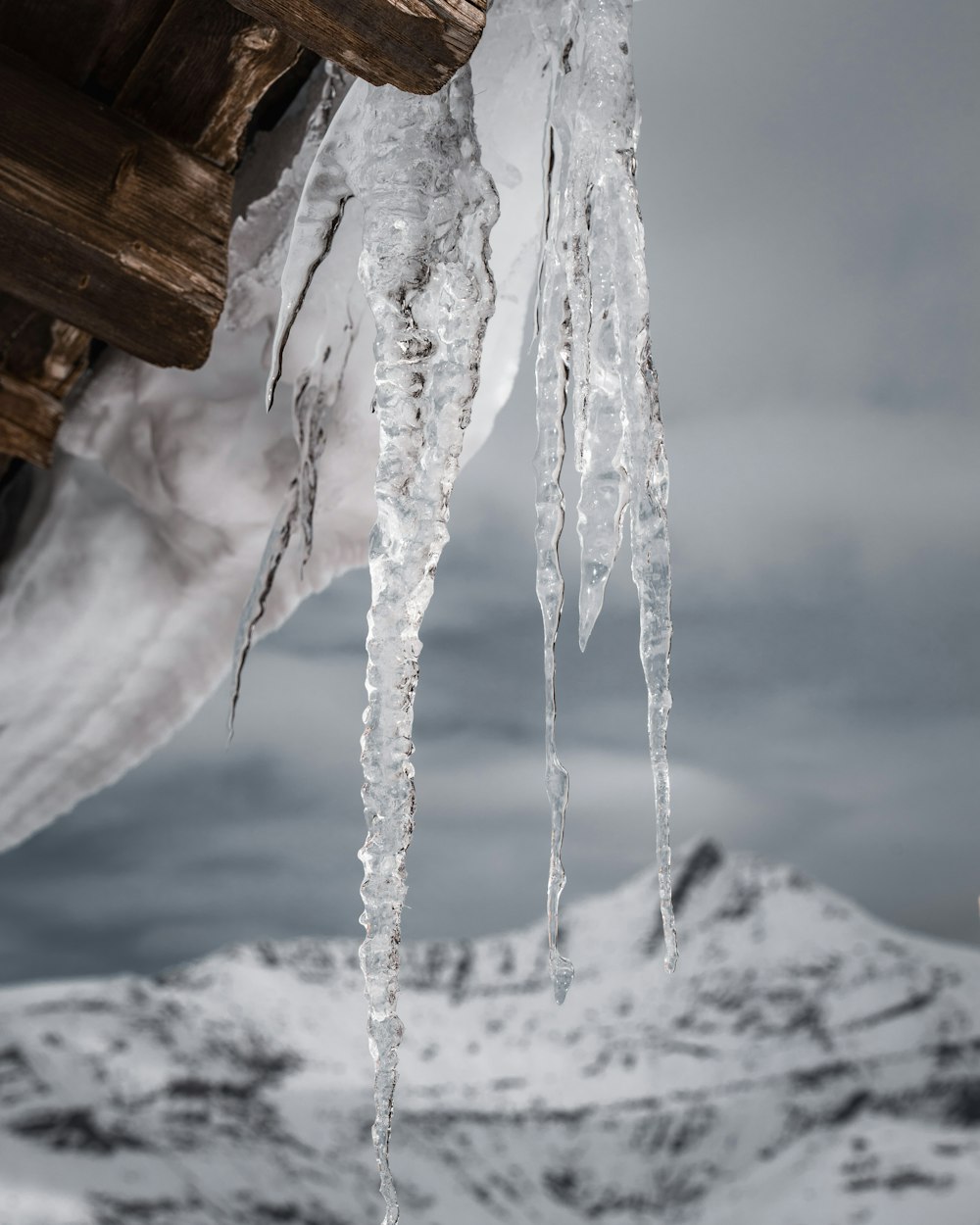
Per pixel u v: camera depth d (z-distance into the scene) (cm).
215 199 222
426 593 193
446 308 200
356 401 280
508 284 281
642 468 196
